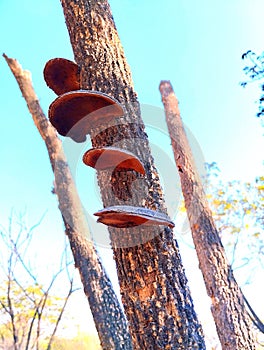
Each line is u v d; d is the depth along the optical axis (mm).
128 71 2184
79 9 2252
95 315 4359
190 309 1729
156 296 1703
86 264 4562
